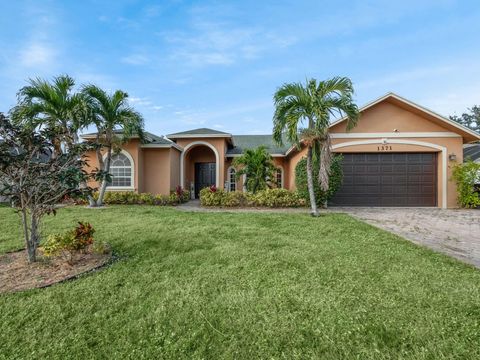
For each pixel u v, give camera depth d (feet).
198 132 53.83
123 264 14.16
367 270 13.09
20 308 9.86
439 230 23.59
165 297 10.58
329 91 30.04
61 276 12.74
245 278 12.25
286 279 12.09
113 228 22.72
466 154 58.90
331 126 40.86
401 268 13.32
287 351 7.59
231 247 17.03
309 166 31.30
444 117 38.40
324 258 14.93
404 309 9.42
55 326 8.85
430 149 40.27
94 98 35.88
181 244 17.83
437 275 12.42
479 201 38.22
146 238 19.36
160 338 8.19
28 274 13.02
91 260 14.83
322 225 24.18
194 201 51.31
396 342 7.82
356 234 20.71
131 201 42.88
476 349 7.49
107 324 8.93
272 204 38.81
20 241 19.16
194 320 9.07
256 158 42.68
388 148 40.45
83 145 15.07
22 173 13.56
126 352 7.65
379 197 41.09
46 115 34.50
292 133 29.66
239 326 8.71
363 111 40.47
